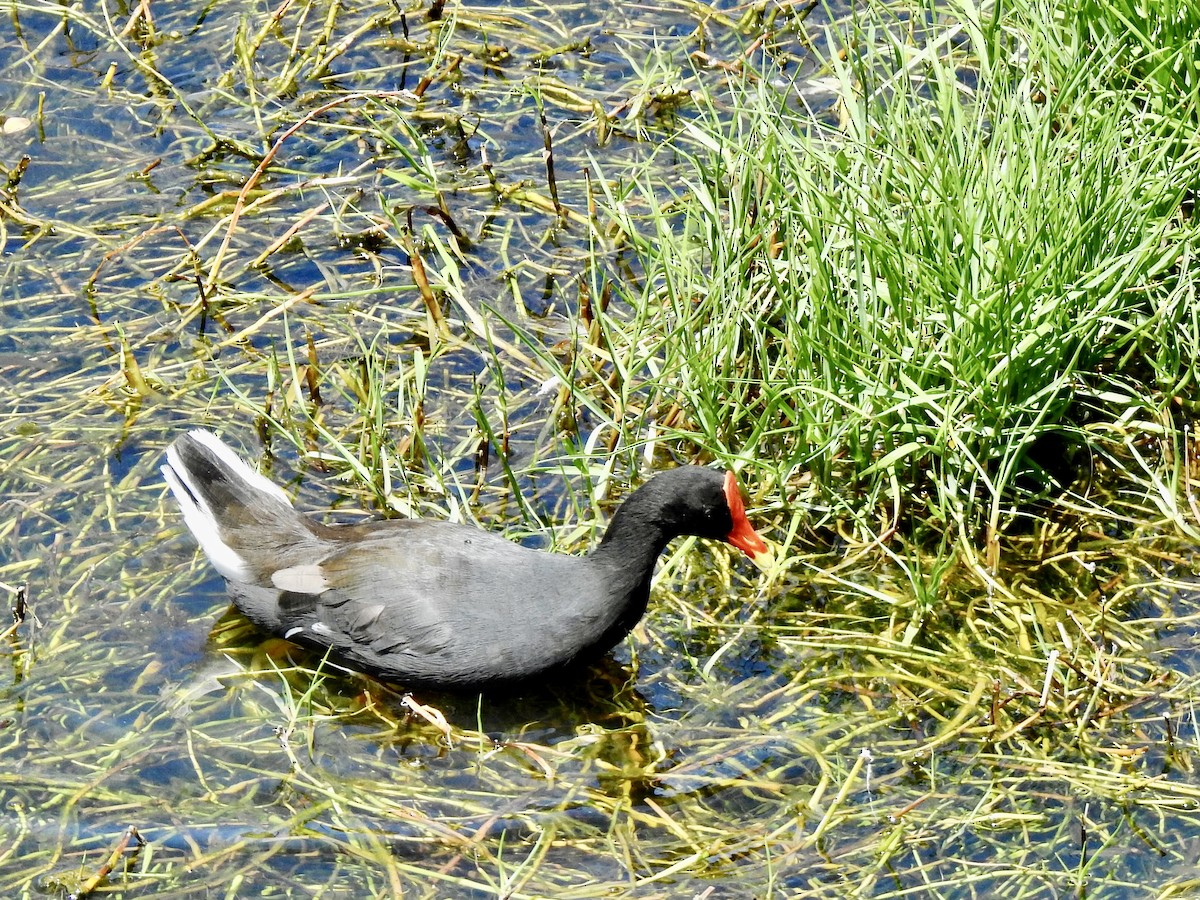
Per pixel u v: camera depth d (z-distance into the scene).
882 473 11.20
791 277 11.72
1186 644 10.41
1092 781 9.48
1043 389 11.20
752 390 12.30
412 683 9.97
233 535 10.41
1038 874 8.92
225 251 13.24
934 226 11.34
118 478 11.60
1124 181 11.42
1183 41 12.54
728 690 10.18
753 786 9.47
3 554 10.91
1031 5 13.29
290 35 16.36
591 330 12.74
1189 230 11.61
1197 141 11.82
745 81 14.68
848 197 11.76
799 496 11.43
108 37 16.09
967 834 9.16
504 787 9.42
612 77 15.94
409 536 10.20
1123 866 8.98
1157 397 11.99
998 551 11.00
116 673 10.08
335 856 8.91
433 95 15.71
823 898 8.76
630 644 10.53
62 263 13.52
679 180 14.66
